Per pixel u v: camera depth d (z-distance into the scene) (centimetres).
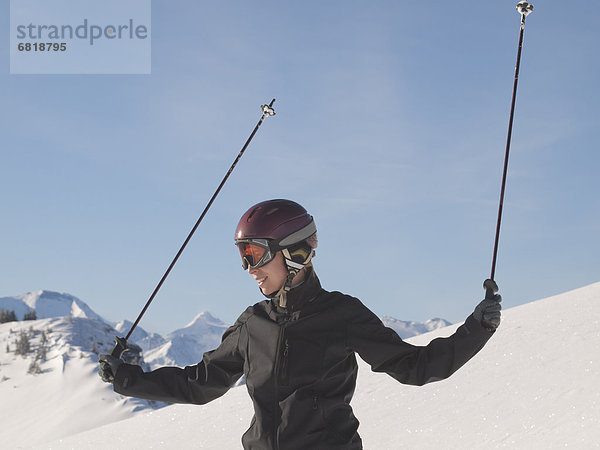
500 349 747
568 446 468
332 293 261
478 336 238
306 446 240
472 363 730
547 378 634
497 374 682
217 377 276
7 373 14612
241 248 262
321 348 249
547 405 572
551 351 701
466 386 673
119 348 291
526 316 844
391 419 647
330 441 241
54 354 15288
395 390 723
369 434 625
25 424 12119
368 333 251
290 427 242
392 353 249
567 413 539
